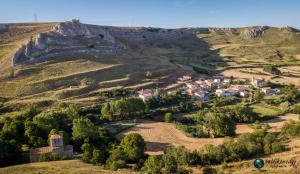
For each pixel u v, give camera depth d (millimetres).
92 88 188125
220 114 136875
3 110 149500
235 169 76562
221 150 89438
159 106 172250
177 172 77562
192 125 143750
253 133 108500
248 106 171875
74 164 82688
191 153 90000
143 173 77625
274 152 91750
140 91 190375
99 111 154125
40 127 112500
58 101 164625
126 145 100375
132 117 151000
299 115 156125
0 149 89312
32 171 69312
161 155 97812
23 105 155500
